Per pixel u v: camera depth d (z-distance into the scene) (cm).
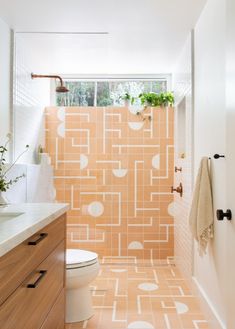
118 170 381
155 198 380
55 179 381
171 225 380
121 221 381
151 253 380
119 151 382
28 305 131
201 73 255
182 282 312
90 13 254
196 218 226
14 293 115
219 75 204
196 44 274
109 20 264
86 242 380
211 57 224
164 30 282
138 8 245
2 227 127
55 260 179
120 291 288
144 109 382
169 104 385
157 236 380
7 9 249
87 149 382
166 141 381
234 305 145
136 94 405
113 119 383
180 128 349
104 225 380
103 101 395
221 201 200
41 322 150
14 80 282
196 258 271
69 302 232
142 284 307
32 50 325
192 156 283
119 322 230
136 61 355
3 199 212
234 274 144
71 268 224
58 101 389
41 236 148
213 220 217
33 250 138
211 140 223
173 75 388
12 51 280
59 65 364
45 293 157
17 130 290
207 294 234
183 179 325
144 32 286
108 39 300
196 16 258
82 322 230
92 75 396
